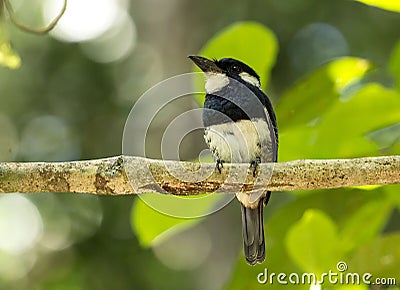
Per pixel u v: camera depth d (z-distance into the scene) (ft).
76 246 48.47
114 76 51.83
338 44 49.49
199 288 49.06
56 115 51.06
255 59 26.13
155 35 51.16
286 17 49.83
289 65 49.37
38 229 49.60
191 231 47.93
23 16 50.85
